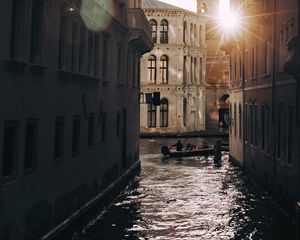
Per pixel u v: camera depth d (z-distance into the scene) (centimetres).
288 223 1391
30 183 968
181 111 4966
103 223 1383
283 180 1559
